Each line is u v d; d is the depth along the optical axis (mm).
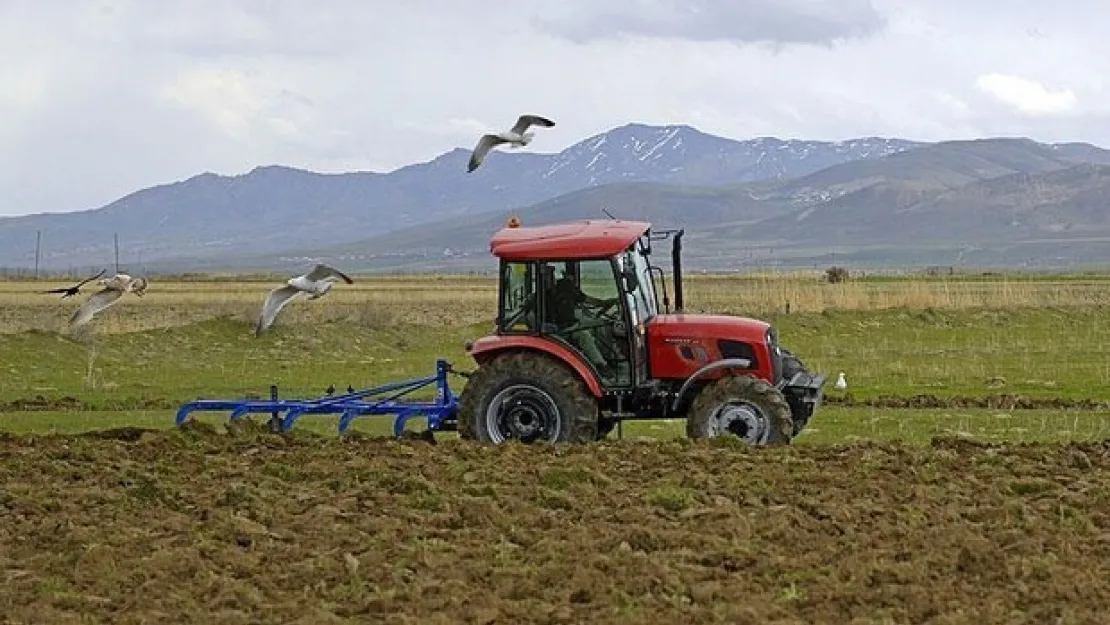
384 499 18438
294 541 16297
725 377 22812
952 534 15758
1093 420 29484
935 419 29531
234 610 13359
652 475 19984
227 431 24312
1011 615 12883
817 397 24094
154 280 140375
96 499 18594
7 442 23375
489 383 22781
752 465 20453
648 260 24219
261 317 18297
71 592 14133
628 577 14328
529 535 16312
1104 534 16125
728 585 14070
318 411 24609
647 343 22922
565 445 22078
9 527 16891
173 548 15750
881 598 13508
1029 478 19609
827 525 16750
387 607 13398
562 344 22766
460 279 149000
